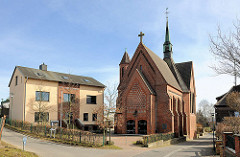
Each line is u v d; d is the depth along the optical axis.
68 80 35.25
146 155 15.38
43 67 35.84
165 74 32.94
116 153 15.84
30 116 30.33
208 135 51.38
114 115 30.36
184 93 38.09
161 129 29.41
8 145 15.20
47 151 15.33
